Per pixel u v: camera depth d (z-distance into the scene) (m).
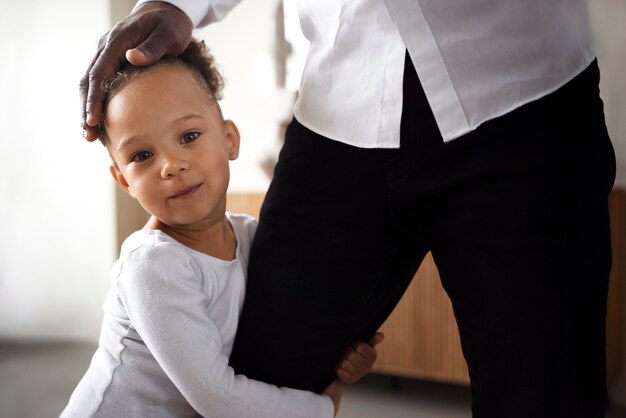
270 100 3.01
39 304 3.25
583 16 0.74
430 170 0.72
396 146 0.74
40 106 3.27
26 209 3.26
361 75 0.77
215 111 0.90
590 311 0.67
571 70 0.70
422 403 2.24
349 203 0.79
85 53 3.19
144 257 0.81
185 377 0.79
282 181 0.85
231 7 0.97
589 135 0.69
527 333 0.67
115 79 0.83
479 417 0.72
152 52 0.80
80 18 3.21
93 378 0.89
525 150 0.68
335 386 0.93
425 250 0.87
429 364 2.19
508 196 0.68
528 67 0.69
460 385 2.46
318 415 0.87
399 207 0.76
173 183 0.82
